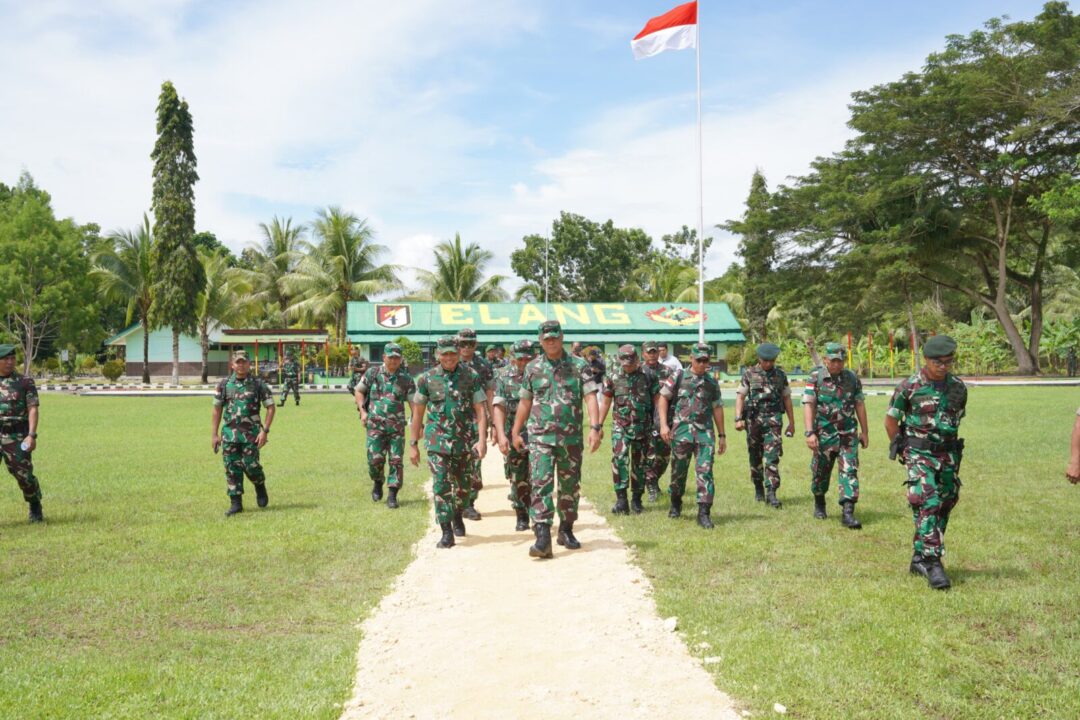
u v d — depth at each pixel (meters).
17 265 52.75
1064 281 59.31
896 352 49.56
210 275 49.97
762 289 49.12
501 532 8.23
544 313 42.09
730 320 42.06
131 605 5.81
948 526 7.93
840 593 5.76
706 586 6.04
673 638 4.96
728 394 33.44
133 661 4.71
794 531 7.87
